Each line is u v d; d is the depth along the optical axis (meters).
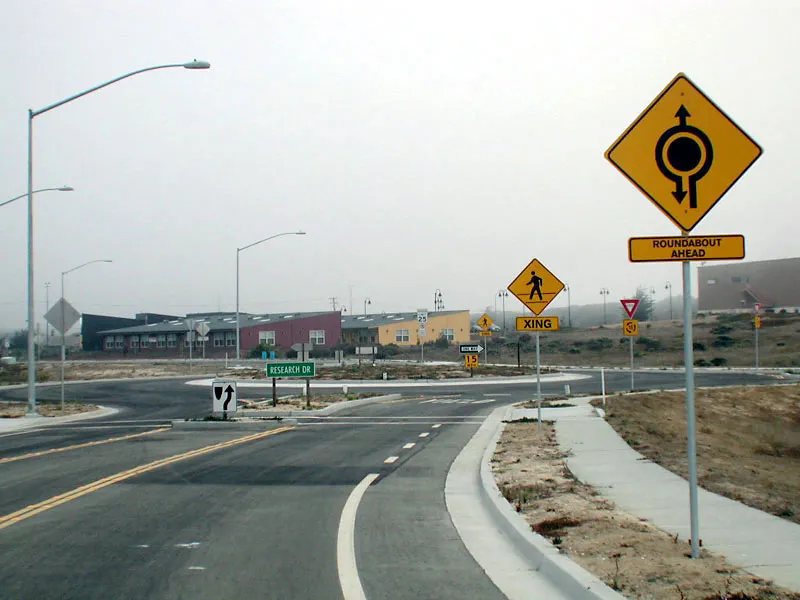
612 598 5.99
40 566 7.83
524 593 6.86
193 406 31.53
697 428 25.05
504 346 88.38
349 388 40.59
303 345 27.92
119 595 6.88
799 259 94.25
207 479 13.21
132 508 10.76
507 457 14.54
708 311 101.38
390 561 7.96
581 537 8.20
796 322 79.75
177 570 7.65
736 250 7.21
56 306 28.66
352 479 13.17
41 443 19.50
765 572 6.70
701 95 7.40
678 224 7.35
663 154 7.39
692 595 6.07
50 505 10.99
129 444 18.67
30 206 27.28
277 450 17.14
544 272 19.19
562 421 20.61
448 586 7.08
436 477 13.34
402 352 83.69
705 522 8.80
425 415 25.44
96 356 99.31
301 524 9.72
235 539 8.93
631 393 30.50
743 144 7.35
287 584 7.16
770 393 31.61
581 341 85.19
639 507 9.73
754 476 12.91
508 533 9.04
